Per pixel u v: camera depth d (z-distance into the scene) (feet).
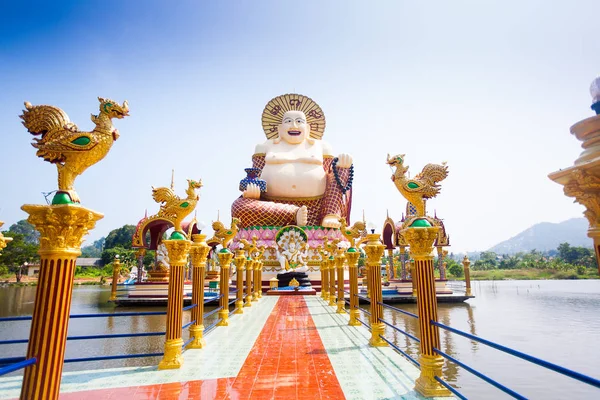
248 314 47.47
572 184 8.96
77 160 13.83
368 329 35.53
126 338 45.34
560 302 87.45
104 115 14.49
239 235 97.45
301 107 121.08
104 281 182.80
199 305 29.04
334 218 98.32
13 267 171.53
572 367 34.60
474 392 28.37
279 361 24.20
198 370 22.29
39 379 11.93
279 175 105.09
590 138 9.21
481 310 72.13
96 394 18.25
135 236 74.49
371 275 29.78
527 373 32.60
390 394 17.92
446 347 41.32
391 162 21.01
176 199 24.39
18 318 19.67
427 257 18.70
